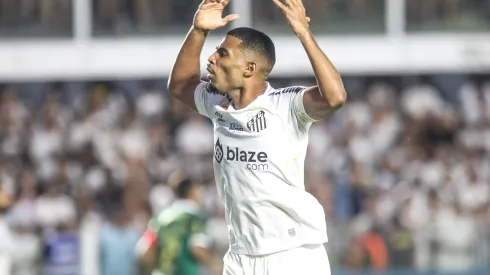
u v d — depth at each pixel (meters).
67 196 41.88
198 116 46.88
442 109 48.66
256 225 17.22
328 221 38.62
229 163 17.19
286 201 17.02
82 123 46.88
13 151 45.59
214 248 37.88
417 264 38.50
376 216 40.47
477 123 47.94
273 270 17.20
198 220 32.16
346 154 44.81
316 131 45.44
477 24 50.53
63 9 50.31
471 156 45.81
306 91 16.59
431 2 50.34
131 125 46.50
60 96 49.69
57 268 36.88
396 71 50.06
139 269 36.69
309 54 16.11
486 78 50.72
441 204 42.12
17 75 50.09
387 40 50.19
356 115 46.94
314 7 50.31
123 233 37.03
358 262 38.25
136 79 50.59
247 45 16.88
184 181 32.50
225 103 17.36
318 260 17.33
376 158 44.91
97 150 45.38
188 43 17.95
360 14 50.41
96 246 36.75
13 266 36.66
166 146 46.03
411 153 45.72
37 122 47.25
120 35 50.44
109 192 42.97
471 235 38.66
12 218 39.91
